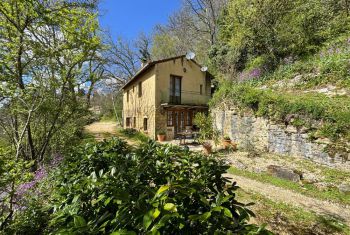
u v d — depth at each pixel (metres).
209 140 10.98
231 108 10.55
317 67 9.68
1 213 2.98
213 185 1.90
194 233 1.20
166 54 26.53
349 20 11.60
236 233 1.08
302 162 6.75
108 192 1.58
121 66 25.95
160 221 1.04
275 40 12.64
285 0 11.97
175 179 1.71
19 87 5.57
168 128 13.98
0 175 2.92
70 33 6.29
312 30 11.96
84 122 11.02
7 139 6.50
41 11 5.11
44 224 2.66
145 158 2.39
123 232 1.03
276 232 3.57
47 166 5.41
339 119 6.02
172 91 14.69
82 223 1.21
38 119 6.80
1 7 5.06
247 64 15.21
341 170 5.81
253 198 4.82
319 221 3.87
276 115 7.91
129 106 18.75
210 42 23.50
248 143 8.88
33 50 5.63
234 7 14.12
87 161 2.61
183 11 26.08
